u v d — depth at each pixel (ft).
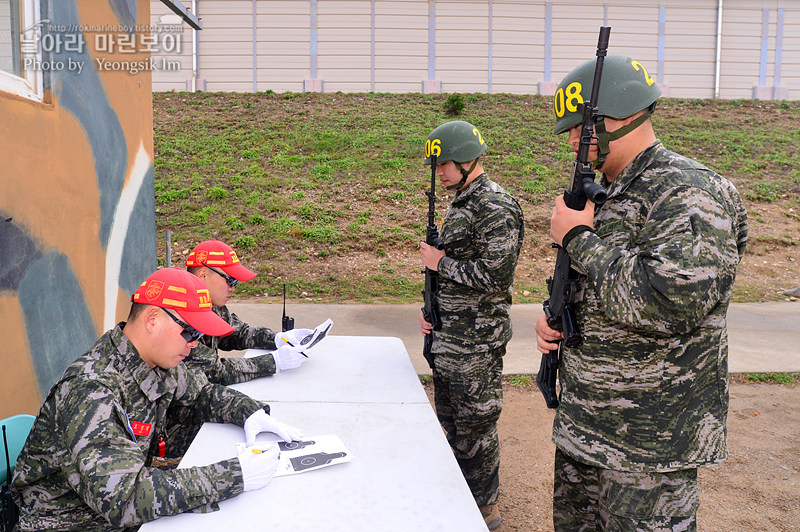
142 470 5.22
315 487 5.47
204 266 9.82
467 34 61.52
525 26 61.77
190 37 59.62
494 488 9.96
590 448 5.64
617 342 5.49
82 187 12.41
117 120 14.26
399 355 10.02
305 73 61.11
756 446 13.52
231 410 7.09
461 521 4.94
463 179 9.66
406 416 7.23
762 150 48.62
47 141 10.99
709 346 5.34
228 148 45.47
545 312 6.40
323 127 50.44
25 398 10.20
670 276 4.69
